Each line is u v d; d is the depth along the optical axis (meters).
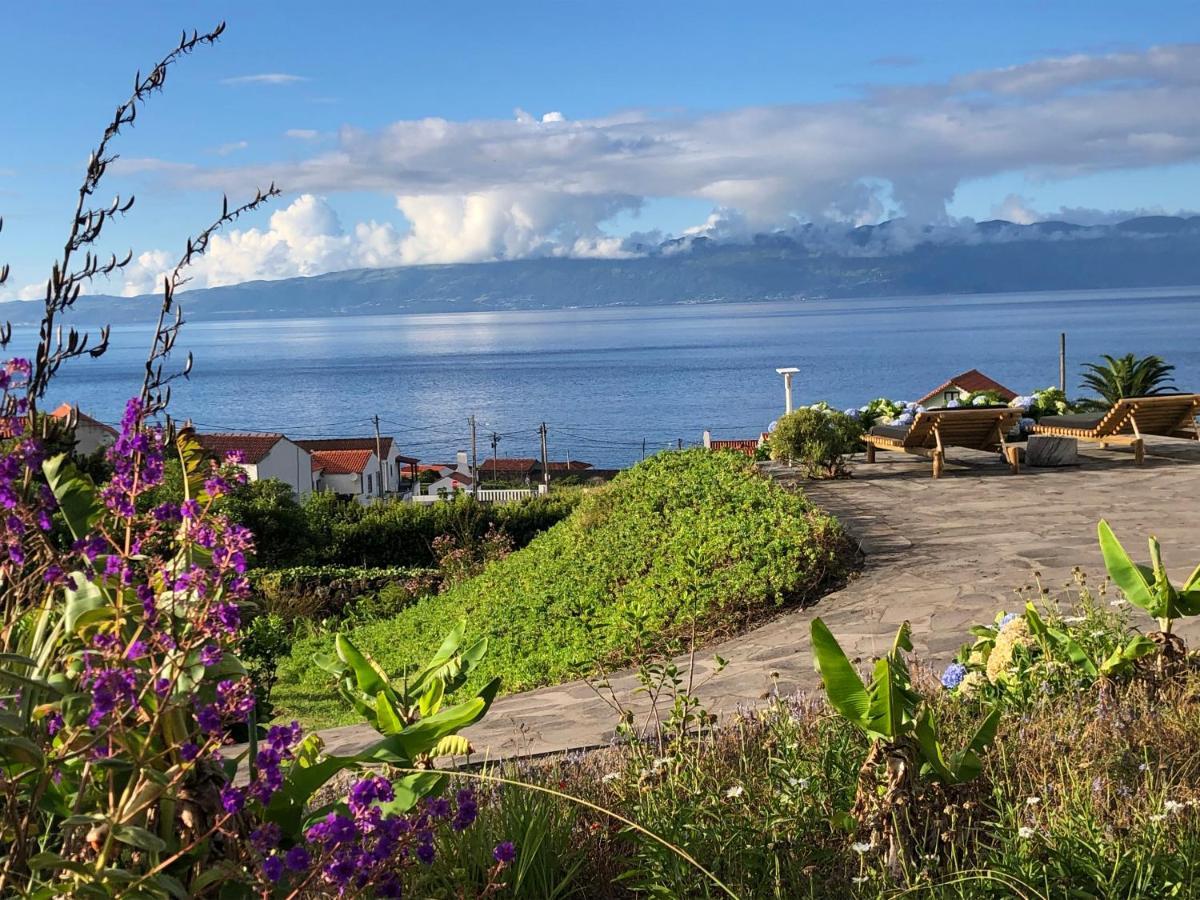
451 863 3.55
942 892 3.49
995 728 4.02
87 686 2.32
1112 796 4.15
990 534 12.03
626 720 4.89
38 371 2.49
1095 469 16.59
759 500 13.54
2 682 2.51
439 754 4.45
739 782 4.30
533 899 3.53
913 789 3.92
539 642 11.29
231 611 2.28
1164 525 12.08
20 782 2.33
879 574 10.52
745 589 10.10
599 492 17.88
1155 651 5.48
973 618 8.67
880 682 3.84
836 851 3.94
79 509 2.70
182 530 2.54
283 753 2.32
